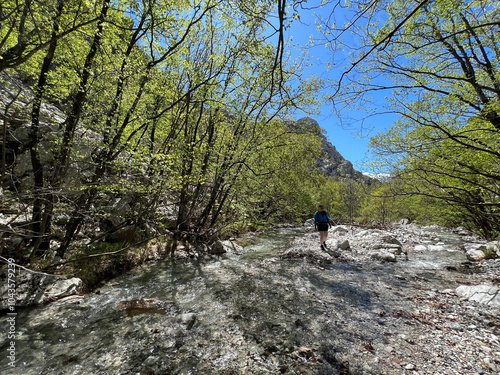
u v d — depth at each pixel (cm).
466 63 679
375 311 504
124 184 677
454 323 435
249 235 1592
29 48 591
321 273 782
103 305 534
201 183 1083
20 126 809
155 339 409
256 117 1045
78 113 654
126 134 848
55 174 627
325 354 365
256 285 674
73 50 626
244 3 271
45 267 614
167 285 673
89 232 938
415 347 371
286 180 1141
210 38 1052
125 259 820
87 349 380
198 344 396
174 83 886
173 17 645
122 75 673
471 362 327
